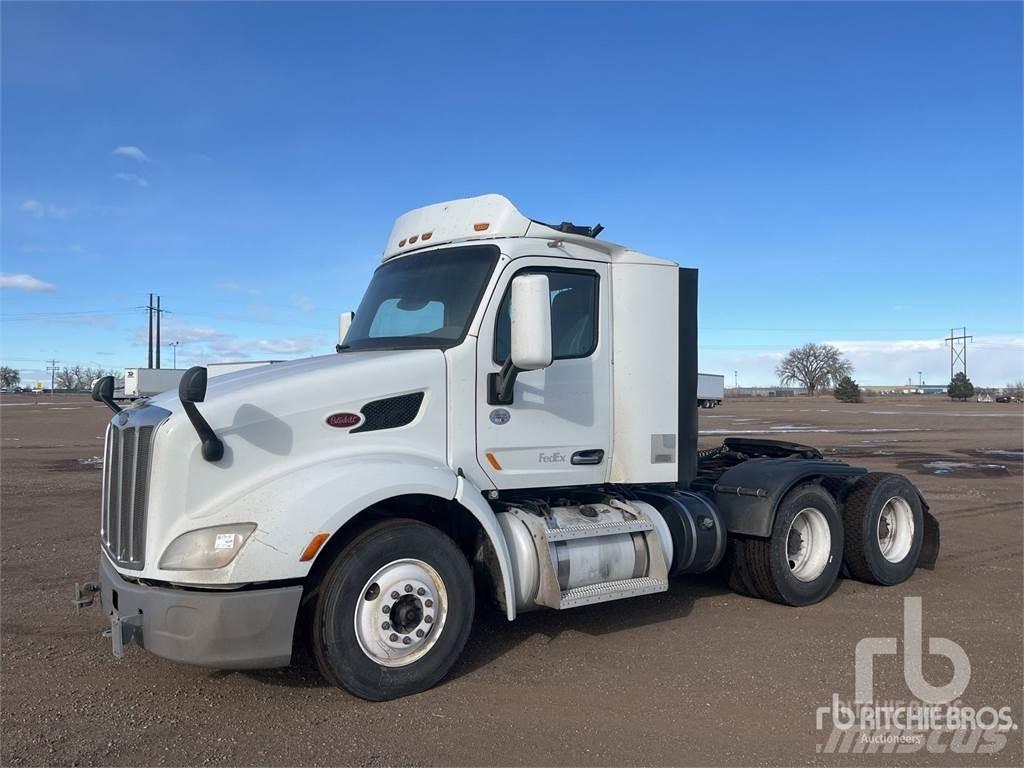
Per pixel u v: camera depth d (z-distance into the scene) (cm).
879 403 7644
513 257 541
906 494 762
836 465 734
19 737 419
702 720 444
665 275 616
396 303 577
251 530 425
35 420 3684
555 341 562
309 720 440
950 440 2548
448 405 509
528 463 545
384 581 462
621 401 595
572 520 552
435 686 488
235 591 422
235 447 445
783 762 395
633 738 421
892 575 745
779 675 513
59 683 495
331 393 473
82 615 644
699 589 734
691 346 645
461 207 578
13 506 1203
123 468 457
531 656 547
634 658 544
